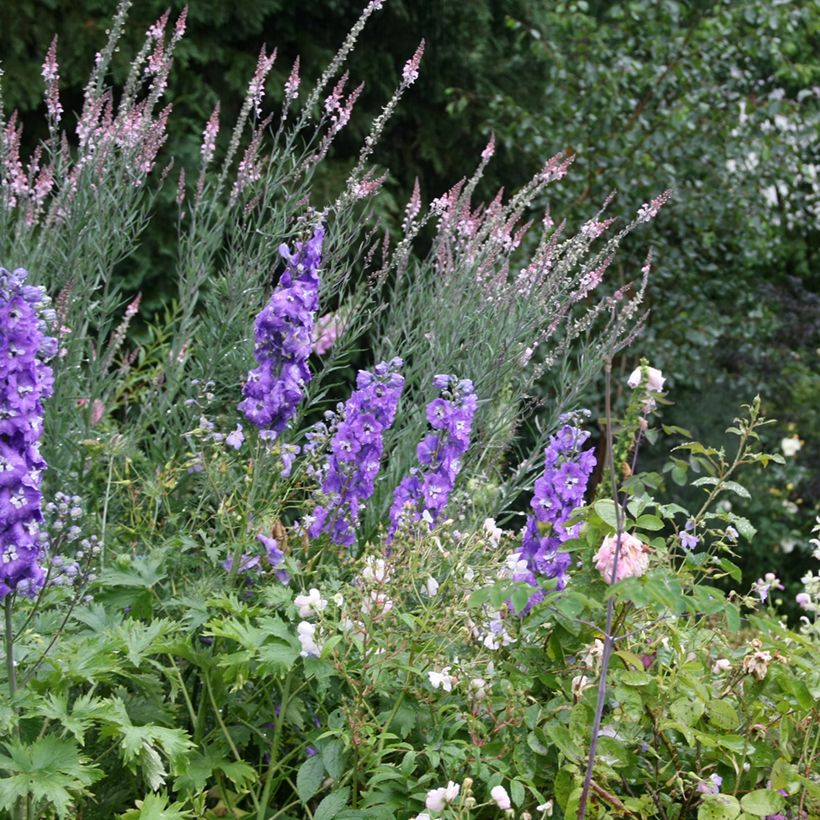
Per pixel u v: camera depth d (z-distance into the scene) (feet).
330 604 9.66
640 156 30.91
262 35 26.73
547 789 9.45
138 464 13.44
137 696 10.16
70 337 13.26
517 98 32.68
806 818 9.34
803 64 37.76
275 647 8.93
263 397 11.10
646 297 31.89
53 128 14.80
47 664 9.16
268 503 11.67
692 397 33.68
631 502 8.88
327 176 26.50
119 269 23.85
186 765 8.60
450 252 15.60
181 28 14.84
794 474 32.42
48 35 23.98
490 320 14.94
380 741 8.91
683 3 33.22
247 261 14.34
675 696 9.27
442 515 12.28
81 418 13.62
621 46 31.68
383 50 28.30
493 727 9.64
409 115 29.30
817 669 9.43
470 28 30.01
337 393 23.85
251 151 14.67
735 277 34.30
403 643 9.55
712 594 7.97
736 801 8.52
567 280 15.62
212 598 10.26
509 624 10.11
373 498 13.88
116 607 10.08
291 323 11.08
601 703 8.20
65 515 9.27
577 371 15.70
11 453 7.87
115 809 9.66
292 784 9.67
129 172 14.43
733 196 31.89
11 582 8.02
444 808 8.16
